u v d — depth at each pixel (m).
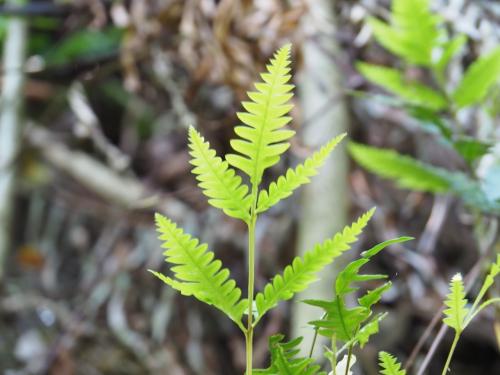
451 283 0.37
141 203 1.73
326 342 0.98
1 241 1.81
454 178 0.85
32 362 1.77
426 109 0.82
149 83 1.72
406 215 1.71
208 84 1.63
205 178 0.34
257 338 1.69
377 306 1.62
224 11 1.41
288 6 1.40
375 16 1.37
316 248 0.36
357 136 1.58
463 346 1.80
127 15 1.54
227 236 1.75
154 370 1.74
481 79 0.87
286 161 1.58
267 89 0.33
